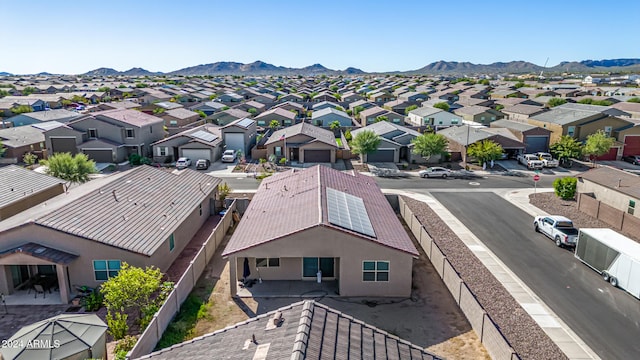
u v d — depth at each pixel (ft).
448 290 79.51
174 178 115.44
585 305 74.13
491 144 179.63
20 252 72.28
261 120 268.41
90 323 53.98
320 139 191.62
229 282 82.23
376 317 70.59
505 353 55.01
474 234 107.24
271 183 116.16
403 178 166.61
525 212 124.88
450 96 417.90
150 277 67.56
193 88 537.24
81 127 189.57
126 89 509.76
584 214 122.11
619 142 196.24
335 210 84.38
